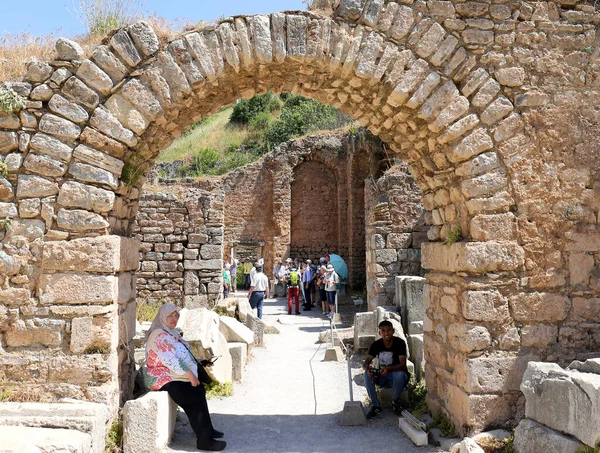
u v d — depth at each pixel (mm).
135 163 6719
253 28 6070
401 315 11820
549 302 5977
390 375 7762
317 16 6105
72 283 5828
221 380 8898
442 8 6098
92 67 5949
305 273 21578
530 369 5395
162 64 6004
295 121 38812
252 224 28922
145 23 6000
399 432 6777
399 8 6090
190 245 15391
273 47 6090
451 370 6441
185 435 6570
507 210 6023
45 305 5824
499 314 5910
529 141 6090
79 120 5938
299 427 7105
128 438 5523
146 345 6305
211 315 8977
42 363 5793
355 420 7164
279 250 28031
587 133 6164
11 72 6293
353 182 26625
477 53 6105
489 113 6047
